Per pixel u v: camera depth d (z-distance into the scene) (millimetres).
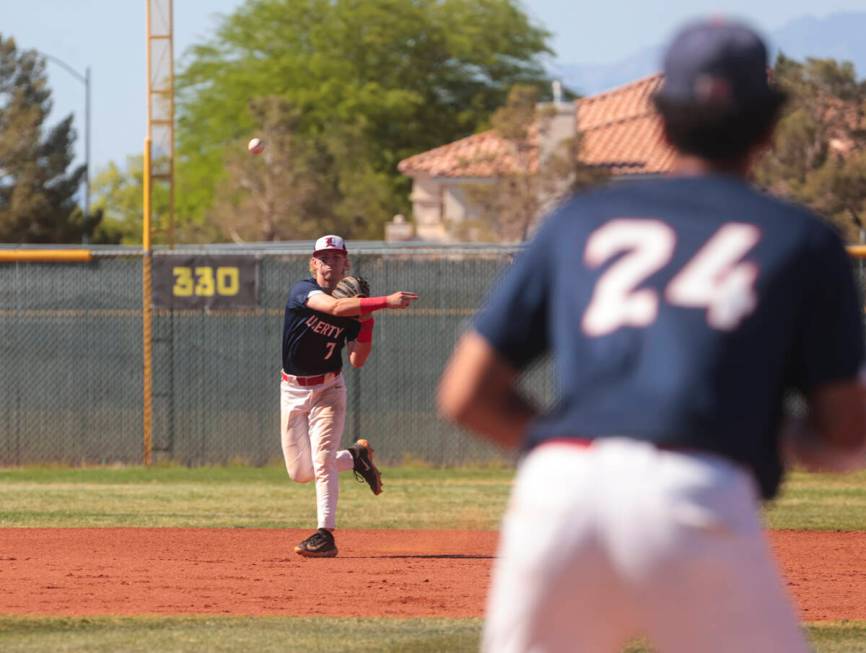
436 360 46000
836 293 7758
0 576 24141
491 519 33844
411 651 17562
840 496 39531
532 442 7926
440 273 45938
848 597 22359
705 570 7453
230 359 46531
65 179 159875
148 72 62969
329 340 26016
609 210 8008
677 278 7703
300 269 46188
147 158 46406
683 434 7508
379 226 151250
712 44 7945
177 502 37375
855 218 88562
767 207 7891
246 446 46594
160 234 143250
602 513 7504
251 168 131500
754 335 7590
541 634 7758
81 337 47188
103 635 18547
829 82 93312
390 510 35594
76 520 33156
